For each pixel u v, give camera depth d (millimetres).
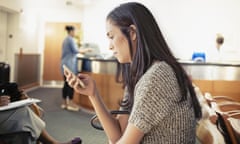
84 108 4957
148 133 817
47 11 7848
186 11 5363
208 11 5207
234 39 5035
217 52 5148
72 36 5023
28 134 2029
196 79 3947
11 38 6297
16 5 5973
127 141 770
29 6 6902
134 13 844
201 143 1414
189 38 5379
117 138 952
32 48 7434
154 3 5531
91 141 3182
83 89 976
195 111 906
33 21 7359
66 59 4836
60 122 4012
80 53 5039
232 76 3889
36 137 2150
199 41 5312
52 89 7395
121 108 1081
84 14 6664
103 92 4590
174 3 5422
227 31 5082
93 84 986
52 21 7895
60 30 7902
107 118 979
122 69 1008
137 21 833
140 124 753
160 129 808
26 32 6852
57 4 7137
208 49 5246
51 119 4176
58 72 8031
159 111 759
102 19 6266
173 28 5469
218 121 1398
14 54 6285
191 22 5348
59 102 5570
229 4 5043
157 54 826
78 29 7301
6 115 2023
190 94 884
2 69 3260
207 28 5238
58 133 3469
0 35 5930
